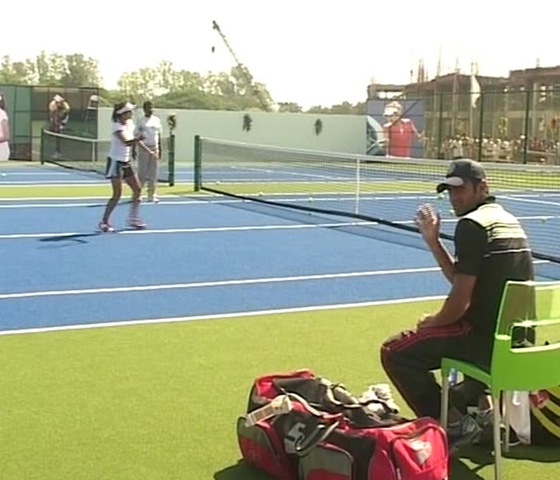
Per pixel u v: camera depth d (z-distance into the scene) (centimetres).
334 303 803
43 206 1639
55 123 3216
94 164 2986
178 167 2912
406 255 1103
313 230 1340
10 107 3206
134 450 435
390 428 366
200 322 716
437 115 3531
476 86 4150
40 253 1070
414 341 435
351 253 1114
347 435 369
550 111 3147
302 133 3634
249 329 694
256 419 407
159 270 962
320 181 2388
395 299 827
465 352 421
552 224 1489
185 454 432
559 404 448
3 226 1333
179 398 516
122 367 579
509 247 418
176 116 3400
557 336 576
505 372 385
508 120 3294
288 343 650
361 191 2080
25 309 756
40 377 554
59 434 454
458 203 444
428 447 363
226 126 3497
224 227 1355
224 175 2569
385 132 3697
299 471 388
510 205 1823
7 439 446
